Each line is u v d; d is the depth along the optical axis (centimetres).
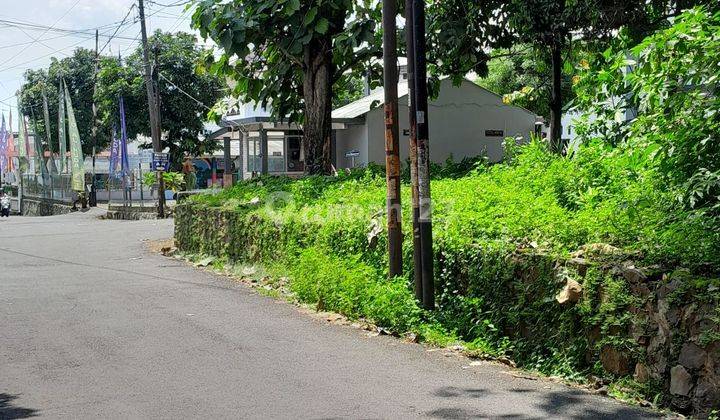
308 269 1049
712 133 715
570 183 1012
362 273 958
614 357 629
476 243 830
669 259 624
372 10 1655
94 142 4391
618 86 973
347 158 2891
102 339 848
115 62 4269
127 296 1144
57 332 889
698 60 766
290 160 3094
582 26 1455
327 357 760
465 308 818
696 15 789
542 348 714
